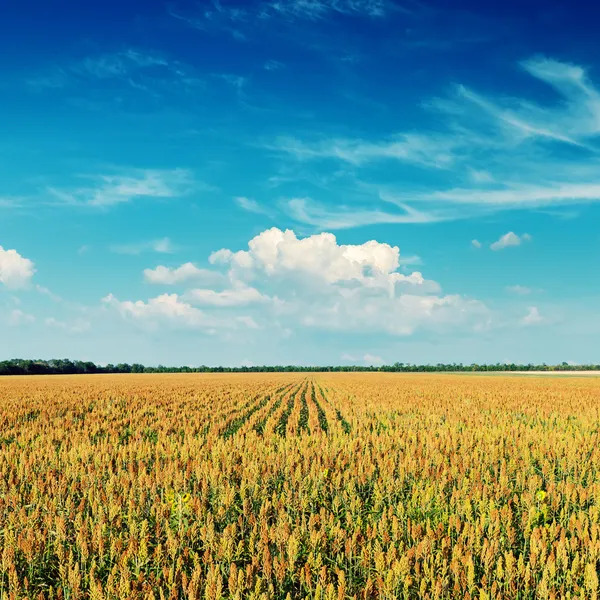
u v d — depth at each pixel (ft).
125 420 82.38
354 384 207.92
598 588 23.06
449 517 31.60
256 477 37.86
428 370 604.49
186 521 29.68
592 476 44.68
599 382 228.22
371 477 40.04
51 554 27.17
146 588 22.80
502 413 93.25
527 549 28.99
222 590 24.56
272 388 178.40
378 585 23.26
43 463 46.24
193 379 289.33
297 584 25.36
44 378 315.99
